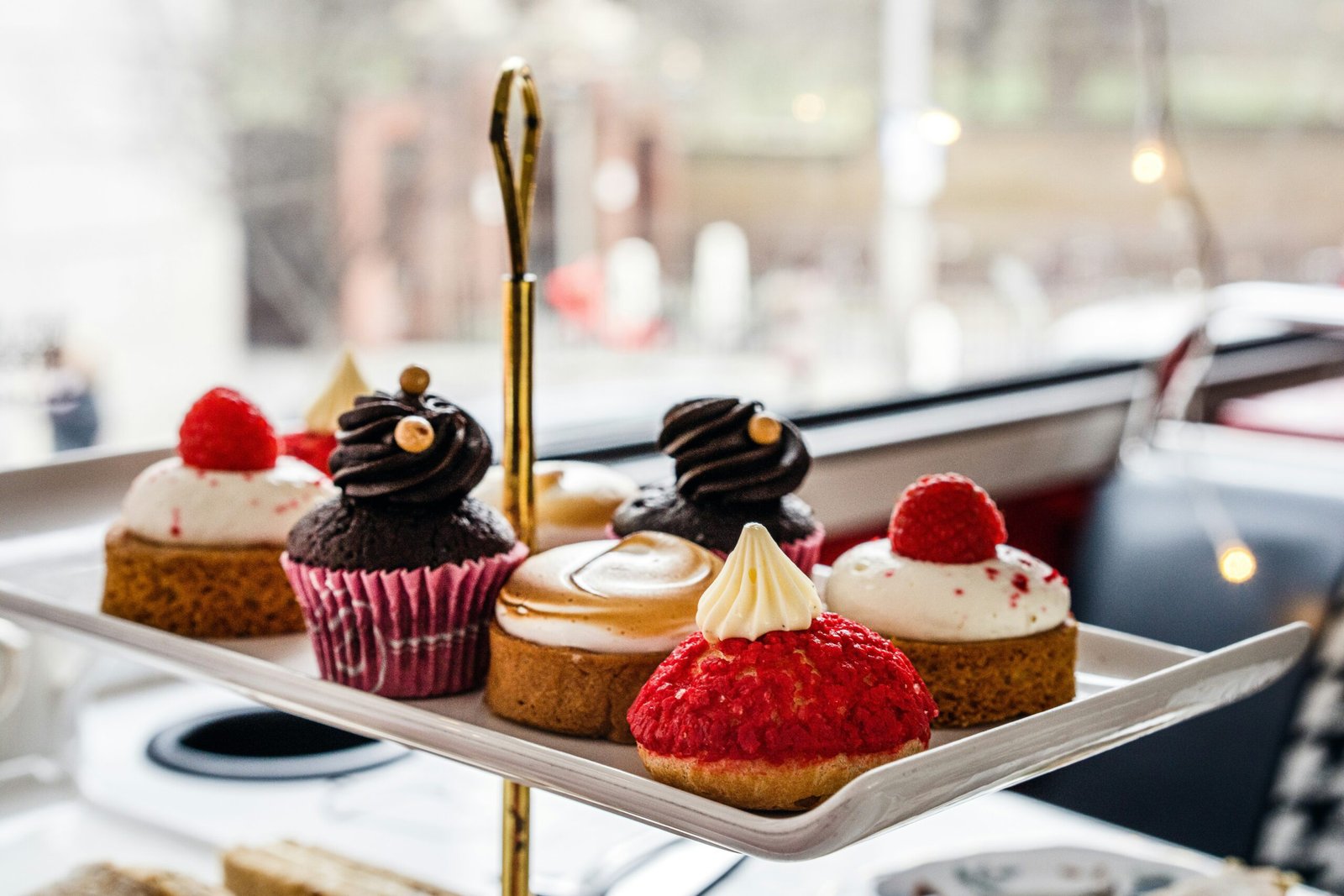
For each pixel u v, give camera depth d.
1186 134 1.38
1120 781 0.99
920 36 1.17
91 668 0.76
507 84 0.63
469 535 0.66
